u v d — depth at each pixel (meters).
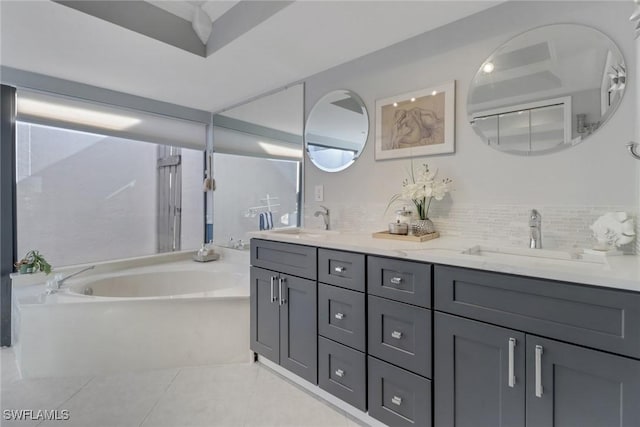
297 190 2.64
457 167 1.78
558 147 1.47
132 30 1.83
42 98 2.46
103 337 2.04
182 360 2.15
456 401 1.27
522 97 1.57
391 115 2.05
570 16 1.44
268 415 1.67
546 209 1.51
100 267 2.80
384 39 1.96
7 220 2.34
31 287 2.31
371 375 1.53
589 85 1.40
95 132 2.75
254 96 2.97
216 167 3.44
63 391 1.85
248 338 2.23
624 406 0.93
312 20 1.75
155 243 3.25
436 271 1.31
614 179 1.35
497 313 1.16
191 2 1.99
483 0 1.59
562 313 1.03
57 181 2.64
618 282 0.93
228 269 2.98
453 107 1.79
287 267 1.92
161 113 3.13
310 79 2.53
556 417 1.04
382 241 1.71
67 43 1.96
